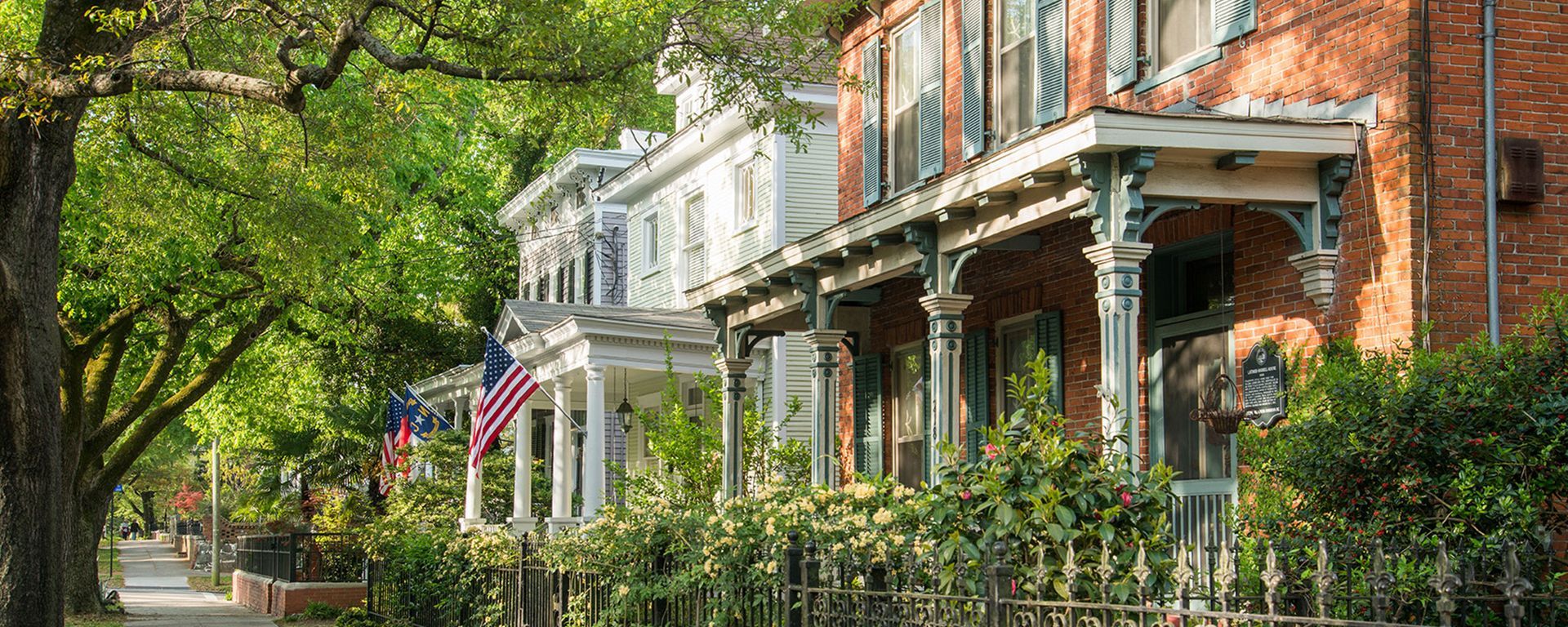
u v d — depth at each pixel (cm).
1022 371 1494
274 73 1711
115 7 1312
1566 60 1072
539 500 2841
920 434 1675
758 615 1023
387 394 3447
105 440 2538
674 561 1166
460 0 1370
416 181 2984
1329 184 1062
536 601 1452
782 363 2380
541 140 3581
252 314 2650
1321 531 838
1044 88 1421
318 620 2538
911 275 1535
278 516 3659
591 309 2641
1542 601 696
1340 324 1065
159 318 2639
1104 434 1005
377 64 1869
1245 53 1183
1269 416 1091
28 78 1216
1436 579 514
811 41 1997
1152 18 1302
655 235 2933
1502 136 1053
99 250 2302
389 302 2916
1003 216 1166
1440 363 891
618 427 3189
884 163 1734
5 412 1250
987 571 694
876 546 891
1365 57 1066
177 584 4244
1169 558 774
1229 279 1209
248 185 2077
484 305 3766
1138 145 994
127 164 2080
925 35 1641
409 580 1986
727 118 2417
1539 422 785
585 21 1400
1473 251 1030
